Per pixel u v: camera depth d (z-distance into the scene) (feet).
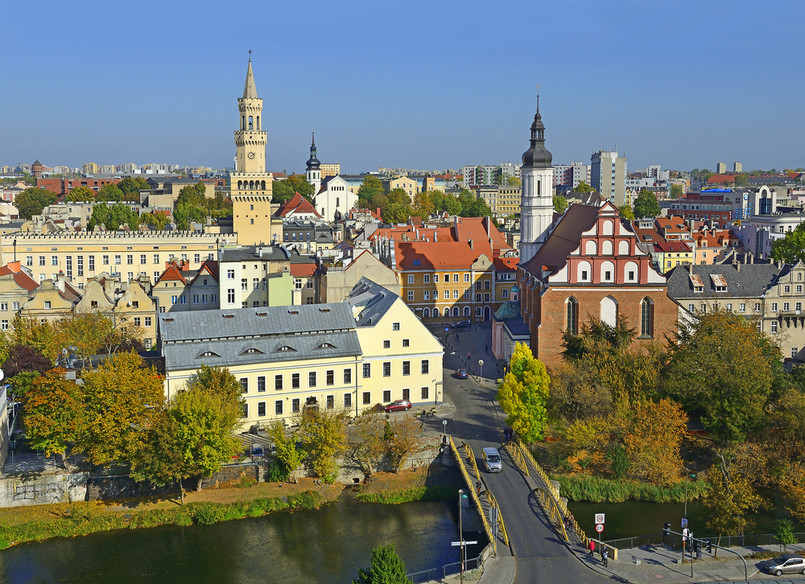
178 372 396.37
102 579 304.91
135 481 361.51
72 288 593.83
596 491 364.38
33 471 353.51
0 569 311.27
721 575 279.90
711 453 397.19
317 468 373.61
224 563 315.78
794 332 558.15
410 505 366.63
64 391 348.38
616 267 466.70
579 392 393.29
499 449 393.29
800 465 367.04
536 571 281.54
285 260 600.80
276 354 410.72
